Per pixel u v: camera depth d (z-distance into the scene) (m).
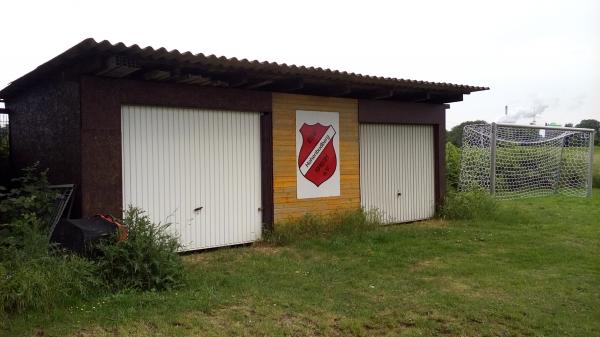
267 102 8.63
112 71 6.51
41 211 6.43
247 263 7.05
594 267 7.02
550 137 17.86
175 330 4.43
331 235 8.95
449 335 4.58
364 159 10.40
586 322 4.89
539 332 4.63
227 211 8.28
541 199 15.58
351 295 5.65
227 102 8.11
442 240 8.83
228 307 5.12
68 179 7.04
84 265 5.25
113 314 4.71
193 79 7.34
